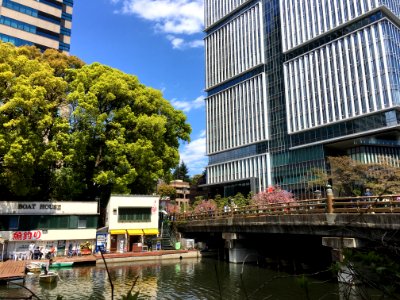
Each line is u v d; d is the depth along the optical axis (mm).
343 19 61719
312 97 65500
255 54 80812
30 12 62719
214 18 95875
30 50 39562
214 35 95938
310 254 27766
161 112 40688
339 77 61062
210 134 92500
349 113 58625
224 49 91250
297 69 69500
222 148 87500
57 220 31172
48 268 24766
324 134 62688
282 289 18594
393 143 56000
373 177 39062
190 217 37719
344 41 61094
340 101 60312
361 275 3385
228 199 55406
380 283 3252
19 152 27453
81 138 32406
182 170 120438
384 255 3377
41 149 30109
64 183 33062
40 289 19078
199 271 25562
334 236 19250
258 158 75750
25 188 29719
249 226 26844
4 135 28000
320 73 64625
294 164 67625
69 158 31344
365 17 58750
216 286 20094
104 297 17469
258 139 76562
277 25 77000
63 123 31891
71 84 35438
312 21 67562
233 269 26266
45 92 30094
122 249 33344
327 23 64500
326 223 19562
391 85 53344
